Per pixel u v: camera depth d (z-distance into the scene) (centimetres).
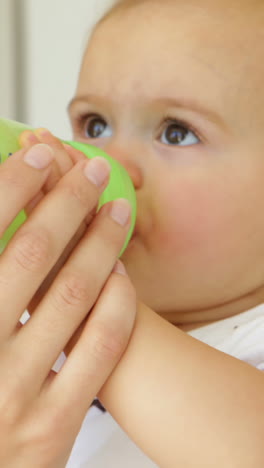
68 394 50
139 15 62
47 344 50
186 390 50
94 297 51
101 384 50
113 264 51
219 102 60
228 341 59
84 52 65
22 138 52
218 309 62
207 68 60
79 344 50
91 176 51
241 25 61
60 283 50
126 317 51
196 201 60
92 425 60
